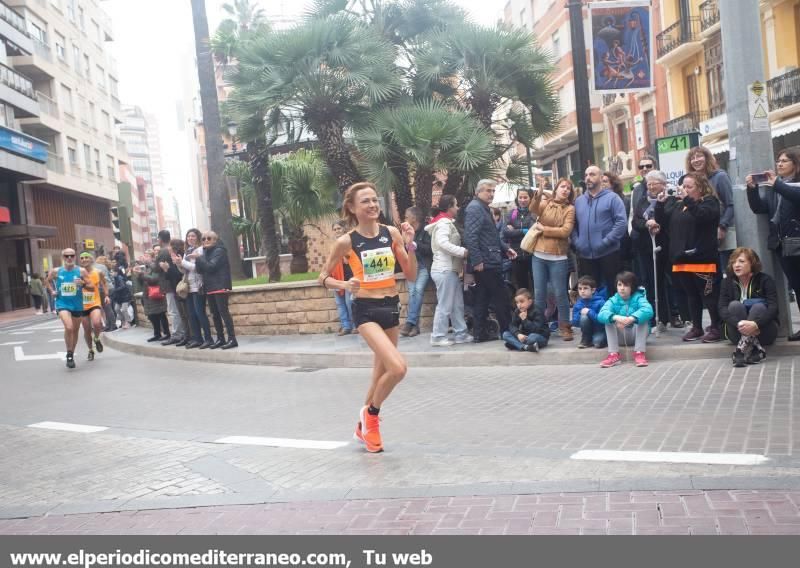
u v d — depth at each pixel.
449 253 9.64
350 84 13.00
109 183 55.97
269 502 4.41
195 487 4.85
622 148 34.91
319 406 7.33
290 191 17.86
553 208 9.03
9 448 6.55
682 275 8.15
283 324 12.73
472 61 13.20
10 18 39.78
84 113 51.16
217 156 15.96
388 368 5.23
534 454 4.90
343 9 14.32
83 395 9.18
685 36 27.19
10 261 39.84
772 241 7.45
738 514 3.57
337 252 5.43
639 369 7.62
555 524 3.65
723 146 24.44
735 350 7.25
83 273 12.20
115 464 5.66
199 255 11.57
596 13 10.96
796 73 21.19
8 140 34.88
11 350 15.84
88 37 53.53
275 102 12.87
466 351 9.06
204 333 11.95
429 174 12.62
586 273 8.91
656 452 4.69
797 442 4.62
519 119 14.09
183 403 8.11
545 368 8.31
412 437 5.71
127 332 16.66
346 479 4.73
